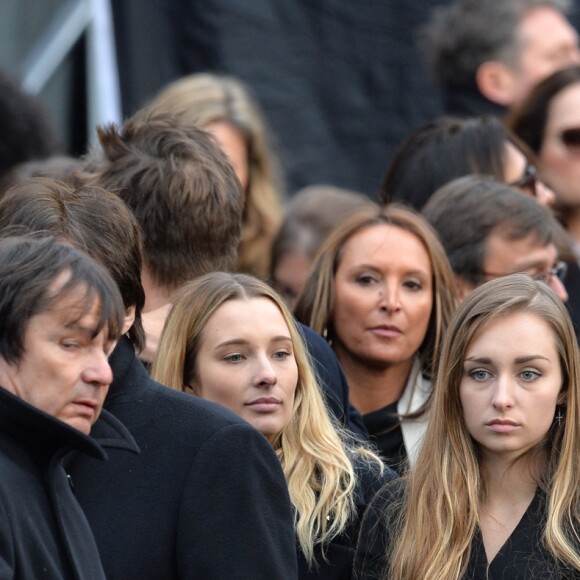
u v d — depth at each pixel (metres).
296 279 20.14
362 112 26.94
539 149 22.08
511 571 12.91
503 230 17.14
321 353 15.19
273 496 11.91
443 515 13.18
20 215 12.12
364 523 13.52
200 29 25.83
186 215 14.27
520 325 13.12
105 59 25.39
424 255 16.33
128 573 11.49
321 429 13.89
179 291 13.95
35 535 10.19
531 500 13.23
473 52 24.36
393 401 16.44
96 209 12.19
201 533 11.57
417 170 19.31
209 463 11.73
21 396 10.18
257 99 26.17
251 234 21.73
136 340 12.40
